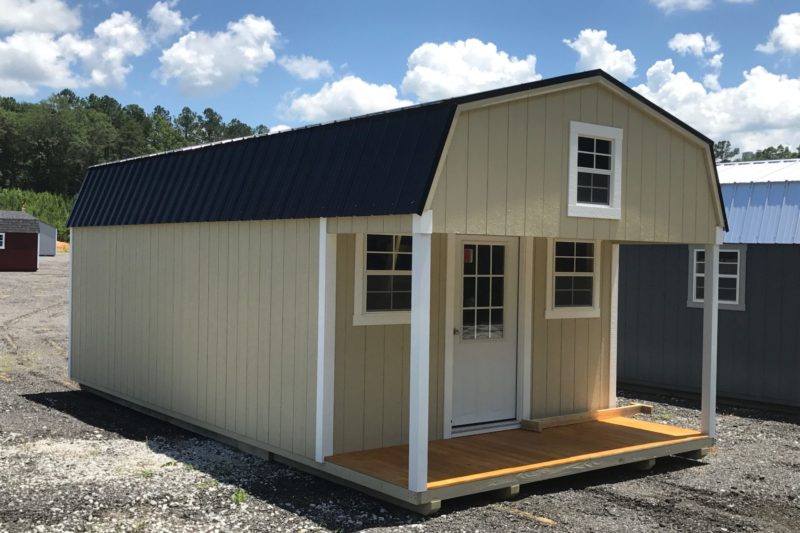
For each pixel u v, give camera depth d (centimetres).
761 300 1118
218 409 829
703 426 823
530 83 664
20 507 594
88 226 1100
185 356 888
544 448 742
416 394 591
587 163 732
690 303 1195
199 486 665
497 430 824
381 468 652
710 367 823
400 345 751
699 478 738
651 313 1248
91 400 1080
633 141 761
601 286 937
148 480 682
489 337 832
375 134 659
